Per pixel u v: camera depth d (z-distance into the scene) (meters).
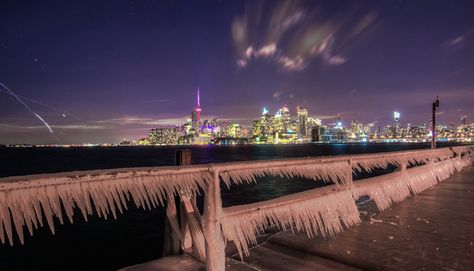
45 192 1.33
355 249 3.01
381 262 2.71
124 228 13.98
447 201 5.30
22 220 1.27
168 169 1.74
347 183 3.61
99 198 1.48
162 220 15.62
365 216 4.26
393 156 5.09
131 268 2.43
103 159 84.38
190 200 2.74
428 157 7.07
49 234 13.04
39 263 9.42
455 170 10.09
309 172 2.83
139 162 68.94
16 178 1.26
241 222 2.16
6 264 9.38
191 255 2.65
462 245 3.11
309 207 2.89
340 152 105.94
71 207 1.40
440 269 2.59
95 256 10.05
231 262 2.72
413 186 5.96
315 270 2.57
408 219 4.10
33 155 124.12
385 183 4.87
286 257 2.85
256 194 24.86
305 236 3.41
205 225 1.97
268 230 3.73
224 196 23.77
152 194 1.66
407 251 2.96
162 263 2.52
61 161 77.50
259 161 2.27
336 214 3.37
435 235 3.43
